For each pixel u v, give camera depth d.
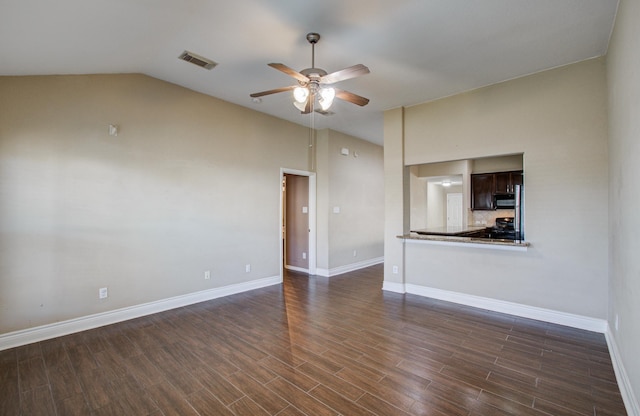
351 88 3.93
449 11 2.38
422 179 8.51
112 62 3.12
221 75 3.63
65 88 3.12
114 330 3.21
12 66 2.67
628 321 2.06
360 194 6.67
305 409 1.96
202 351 2.74
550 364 2.49
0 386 2.21
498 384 2.22
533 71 3.46
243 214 4.71
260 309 3.88
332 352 2.72
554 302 3.37
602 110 3.10
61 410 1.96
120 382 2.26
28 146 2.91
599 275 3.12
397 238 4.64
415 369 2.43
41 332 2.96
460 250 4.08
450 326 3.31
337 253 6.03
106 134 3.37
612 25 2.57
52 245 3.03
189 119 4.07
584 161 3.20
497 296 3.77
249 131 4.81
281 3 2.28
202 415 1.90
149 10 2.28
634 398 1.84
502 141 3.72
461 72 3.48
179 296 3.97
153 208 3.73
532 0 2.26
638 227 1.80
